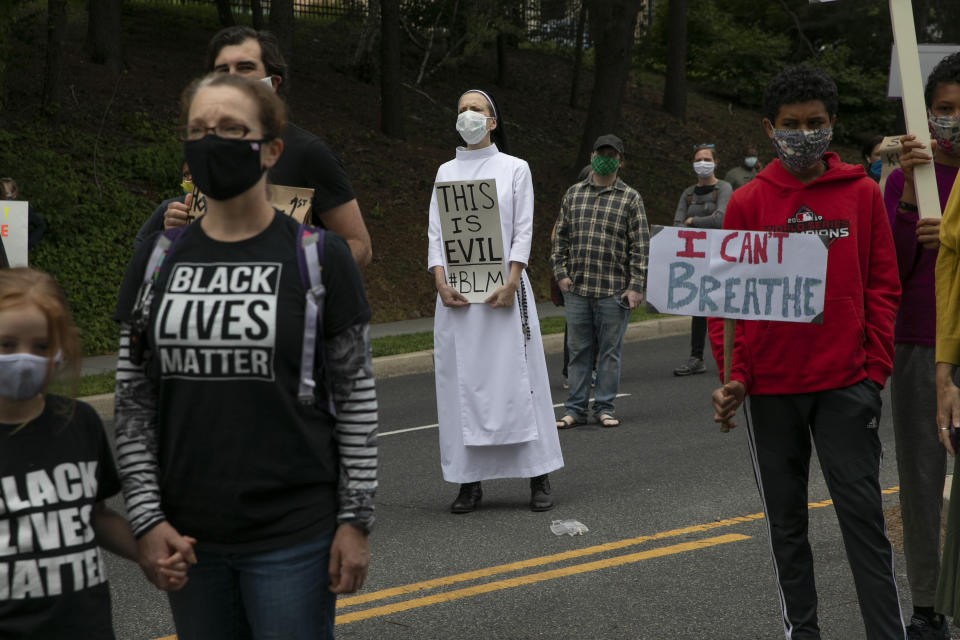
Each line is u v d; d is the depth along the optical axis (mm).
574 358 8555
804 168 3551
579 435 8227
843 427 3504
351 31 24203
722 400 3621
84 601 2338
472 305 6027
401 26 24562
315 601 2471
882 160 4008
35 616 2281
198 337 2371
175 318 2387
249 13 27422
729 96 32062
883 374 3533
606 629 4277
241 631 2592
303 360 2385
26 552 2273
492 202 5949
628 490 6535
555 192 21297
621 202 8258
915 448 3924
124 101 17953
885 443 7656
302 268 2414
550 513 6059
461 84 25875
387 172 19391
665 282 3611
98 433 2432
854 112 30922
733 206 3691
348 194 3521
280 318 2365
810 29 32875
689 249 3590
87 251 14109
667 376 10969
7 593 2256
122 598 4793
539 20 28781
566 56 30922
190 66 21062
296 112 20547
